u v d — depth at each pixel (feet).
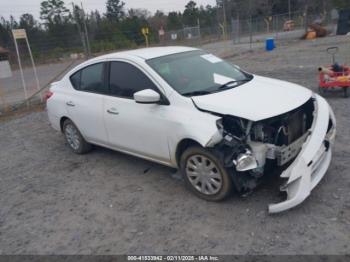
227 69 16.37
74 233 12.65
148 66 14.82
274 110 11.92
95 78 17.49
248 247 10.63
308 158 11.62
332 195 12.67
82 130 18.92
